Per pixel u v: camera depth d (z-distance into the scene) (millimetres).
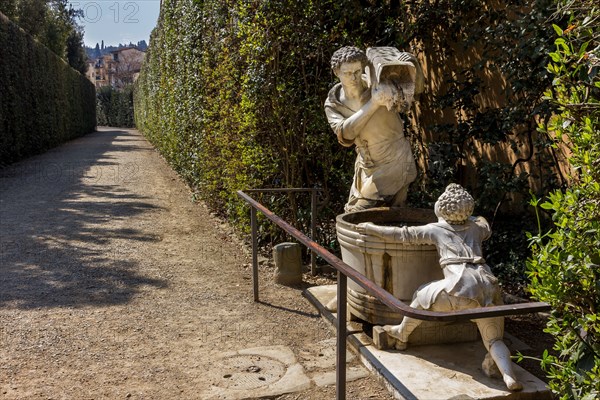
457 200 3412
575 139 1932
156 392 3238
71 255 6484
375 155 4145
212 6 8156
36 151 21406
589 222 1893
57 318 4418
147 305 4777
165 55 15609
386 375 3246
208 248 6996
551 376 2098
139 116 39906
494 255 5219
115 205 10180
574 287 1941
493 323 3205
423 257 3598
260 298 5000
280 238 6480
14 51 17891
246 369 3543
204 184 9617
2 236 7449
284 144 6051
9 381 3344
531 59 4488
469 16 5723
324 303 4641
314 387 3307
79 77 34594
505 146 5688
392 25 5840
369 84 3977
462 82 5570
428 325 3643
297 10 5664
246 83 6121
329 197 6117
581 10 2221
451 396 2984
